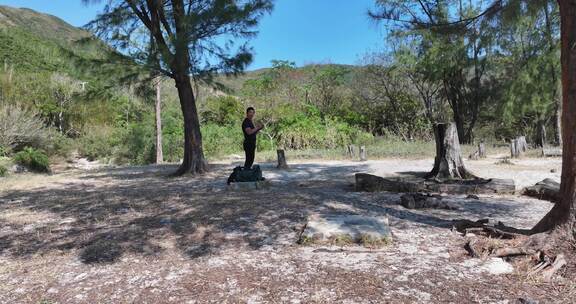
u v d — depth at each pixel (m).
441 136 7.82
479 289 3.01
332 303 2.86
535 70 16.66
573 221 3.56
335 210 5.61
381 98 25.25
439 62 19.38
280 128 21.28
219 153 18.41
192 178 10.13
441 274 3.29
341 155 16.22
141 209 6.15
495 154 15.36
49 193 8.23
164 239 4.52
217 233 4.67
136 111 23.98
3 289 3.37
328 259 3.70
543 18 16.20
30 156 13.41
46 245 4.52
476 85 20.97
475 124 24.80
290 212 5.51
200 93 24.14
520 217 5.21
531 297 2.88
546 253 3.46
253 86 25.83
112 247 4.32
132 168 14.05
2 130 17.23
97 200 7.09
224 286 3.20
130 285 3.31
